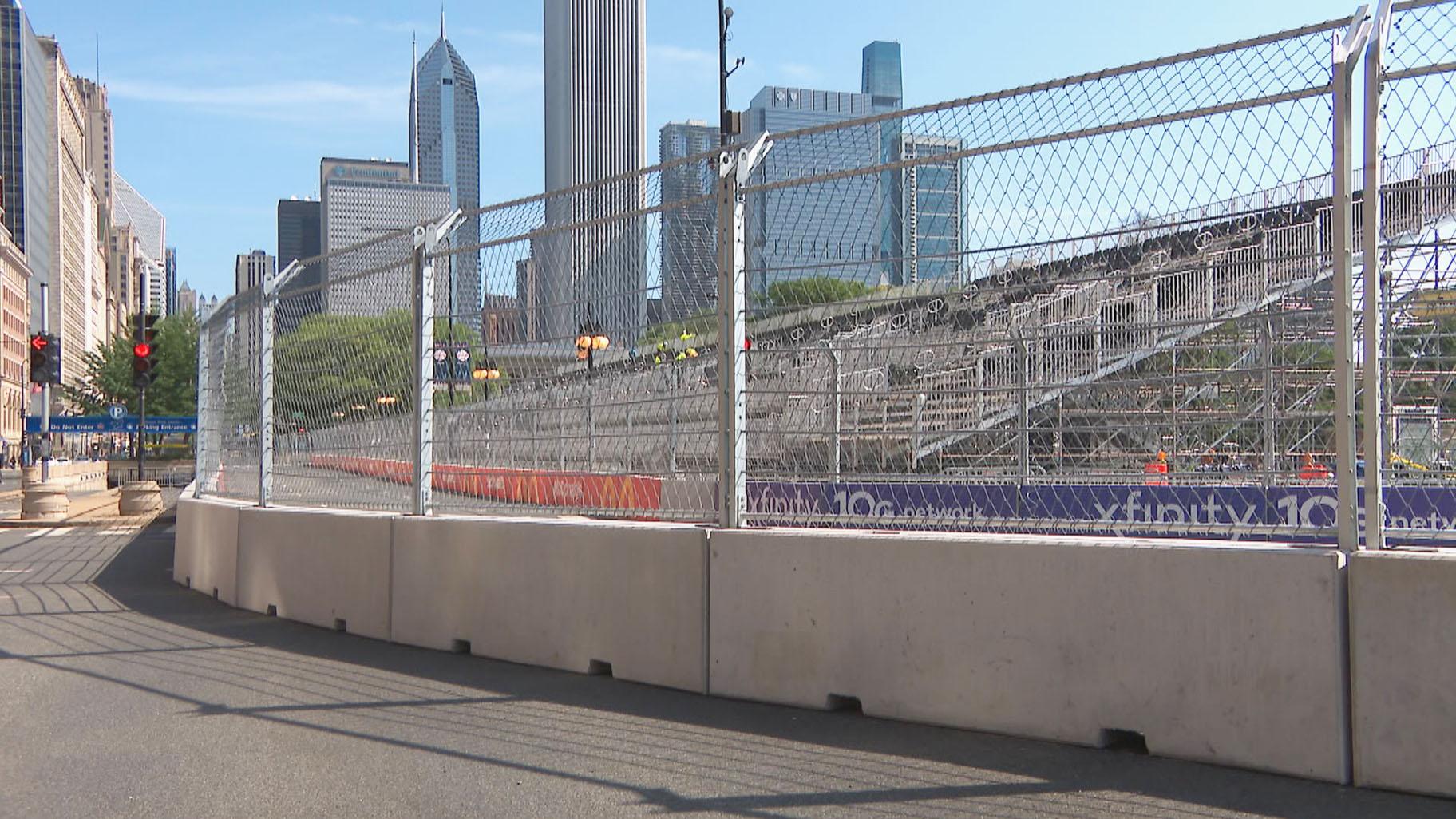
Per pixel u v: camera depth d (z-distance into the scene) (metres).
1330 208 5.07
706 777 4.98
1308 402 6.21
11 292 140.50
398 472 9.04
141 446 26.75
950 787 4.75
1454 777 4.44
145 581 13.50
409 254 8.91
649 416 7.19
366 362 9.46
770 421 6.67
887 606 5.95
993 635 5.59
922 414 6.30
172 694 6.88
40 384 33.50
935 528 6.27
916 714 5.82
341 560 9.38
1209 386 6.28
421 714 6.29
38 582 13.41
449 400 8.57
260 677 7.40
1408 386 5.26
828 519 6.54
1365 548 4.77
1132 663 5.17
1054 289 5.95
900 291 6.21
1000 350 6.26
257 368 11.43
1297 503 6.42
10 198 163.38
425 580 8.49
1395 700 4.56
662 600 6.90
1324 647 4.71
